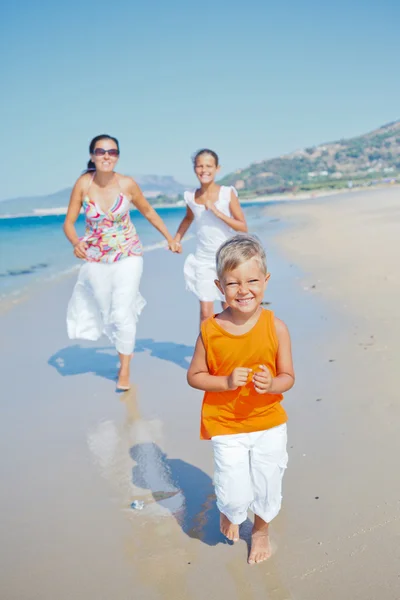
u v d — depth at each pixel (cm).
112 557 282
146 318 760
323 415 412
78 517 318
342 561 262
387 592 242
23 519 318
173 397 484
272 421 265
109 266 511
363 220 1945
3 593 260
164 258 1420
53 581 267
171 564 274
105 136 484
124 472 365
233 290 258
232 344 264
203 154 536
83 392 508
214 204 550
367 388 452
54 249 1844
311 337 602
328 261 1085
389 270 910
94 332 538
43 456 392
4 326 761
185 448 392
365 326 620
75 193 506
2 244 2062
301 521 294
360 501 306
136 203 540
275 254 1286
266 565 265
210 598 248
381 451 355
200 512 317
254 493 269
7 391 519
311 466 344
